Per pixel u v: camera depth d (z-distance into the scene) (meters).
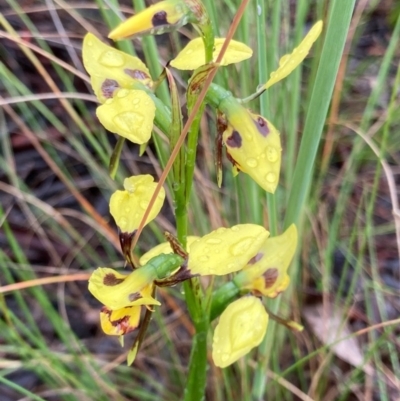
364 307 0.20
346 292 0.21
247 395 0.17
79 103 0.21
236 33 0.17
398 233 0.17
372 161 0.23
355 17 0.20
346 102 0.23
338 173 0.22
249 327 0.10
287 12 0.18
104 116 0.09
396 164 0.23
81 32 0.25
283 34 0.20
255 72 0.17
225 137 0.09
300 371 0.18
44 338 0.20
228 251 0.09
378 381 0.18
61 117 0.24
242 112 0.09
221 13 0.19
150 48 0.15
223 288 0.11
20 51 0.25
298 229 0.15
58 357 0.17
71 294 0.21
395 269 0.22
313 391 0.17
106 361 0.19
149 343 0.20
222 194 0.20
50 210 0.19
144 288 0.09
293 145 0.17
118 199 0.10
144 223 0.09
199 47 0.10
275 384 0.17
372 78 0.24
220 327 0.10
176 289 0.21
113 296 0.09
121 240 0.10
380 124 0.21
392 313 0.20
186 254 0.09
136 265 0.10
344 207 0.21
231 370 0.18
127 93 0.09
